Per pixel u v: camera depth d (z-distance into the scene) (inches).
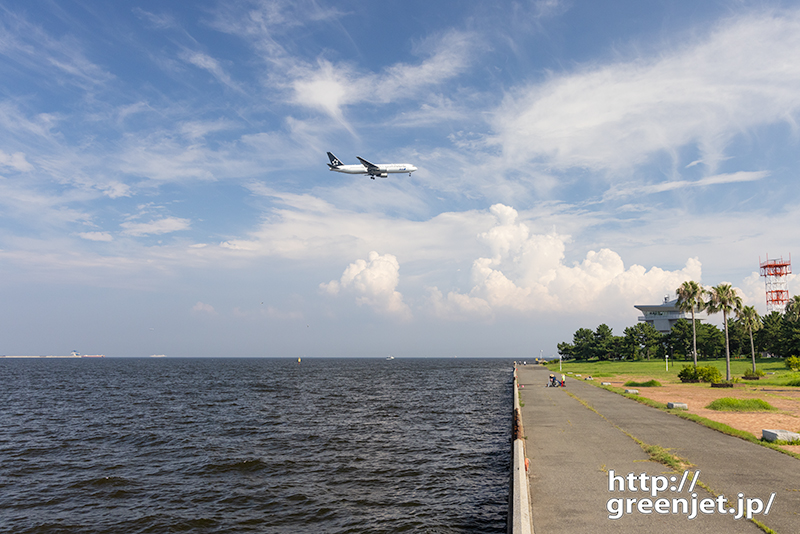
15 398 2632.9
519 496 496.7
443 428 1611.7
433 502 844.0
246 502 848.9
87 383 3914.9
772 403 1552.7
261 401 2472.9
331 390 3216.0
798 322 4256.9
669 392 1972.2
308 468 1071.6
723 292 2903.5
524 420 1123.3
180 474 1029.2
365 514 786.8
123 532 725.3
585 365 5772.6
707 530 442.3
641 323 6382.9
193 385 3695.9
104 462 1136.8
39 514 799.7
